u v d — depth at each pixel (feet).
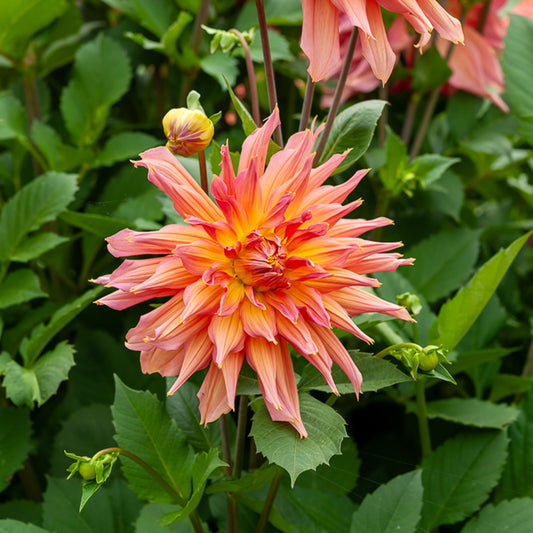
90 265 2.85
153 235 1.69
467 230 2.79
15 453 2.34
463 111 3.02
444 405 2.45
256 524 2.21
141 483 1.97
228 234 1.72
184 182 1.75
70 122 2.78
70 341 2.97
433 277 2.73
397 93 3.17
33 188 2.46
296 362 1.97
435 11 1.77
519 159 3.16
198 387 2.16
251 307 1.71
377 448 2.64
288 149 1.77
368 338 1.72
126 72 2.81
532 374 2.64
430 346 1.80
